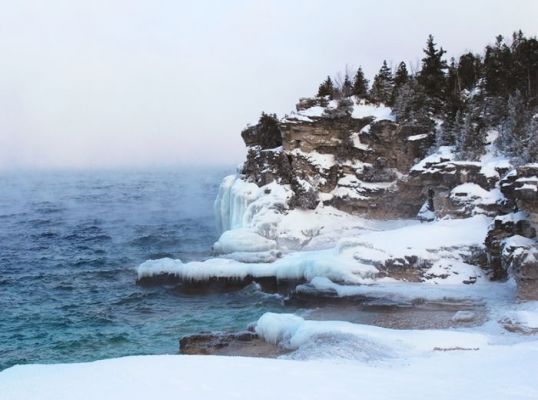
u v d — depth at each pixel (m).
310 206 54.22
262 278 41.91
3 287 49.25
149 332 33.78
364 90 67.50
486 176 41.47
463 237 38.50
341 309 34.31
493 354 20.50
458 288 34.78
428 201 47.59
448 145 51.00
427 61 63.94
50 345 32.19
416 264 37.19
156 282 46.00
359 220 54.31
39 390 14.18
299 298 37.03
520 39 62.66
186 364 17.34
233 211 61.19
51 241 78.94
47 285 49.75
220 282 42.75
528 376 16.06
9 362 29.31
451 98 55.53
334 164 57.22
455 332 25.23
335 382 15.14
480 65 64.12
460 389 14.57
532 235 33.19
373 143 56.59
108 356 29.67
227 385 14.67
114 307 40.56
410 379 15.73
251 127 69.25
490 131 50.38
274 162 58.00
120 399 13.41
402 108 55.97
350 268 37.31
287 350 26.33
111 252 67.56
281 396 13.68
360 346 22.69
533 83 54.62
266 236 50.66
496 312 29.70
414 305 32.66
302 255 44.47
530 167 34.34
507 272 34.53
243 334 29.72
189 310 38.50
